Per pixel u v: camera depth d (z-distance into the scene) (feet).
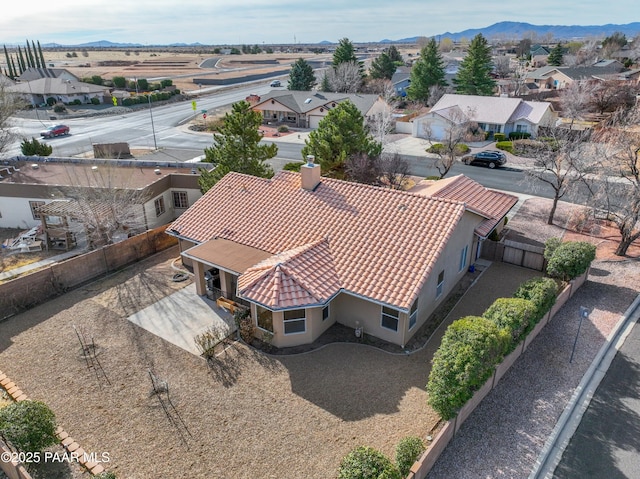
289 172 84.74
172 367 57.16
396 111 247.50
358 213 70.95
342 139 109.91
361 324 63.72
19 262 88.74
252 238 73.15
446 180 94.68
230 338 63.05
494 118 187.62
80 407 50.60
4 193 101.40
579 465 43.32
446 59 451.12
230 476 42.27
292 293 57.41
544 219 104.99
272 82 399.24
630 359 58.39
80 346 61.41
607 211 95.55
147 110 279.28
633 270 80.33
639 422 48.55
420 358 58.80
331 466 43.19
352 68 289.33
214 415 49.44
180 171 119.03
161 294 74.84
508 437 46.29
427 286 64.08
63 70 347.97
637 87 220.02
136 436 46.73
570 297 72.59
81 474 41.63
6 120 181.27
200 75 461.37
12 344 61.98
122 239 95.50
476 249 82.17
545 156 102.37
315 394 52.54
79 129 223.10
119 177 108.47
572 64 405.39
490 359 48.19
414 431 46.98
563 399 51.62
